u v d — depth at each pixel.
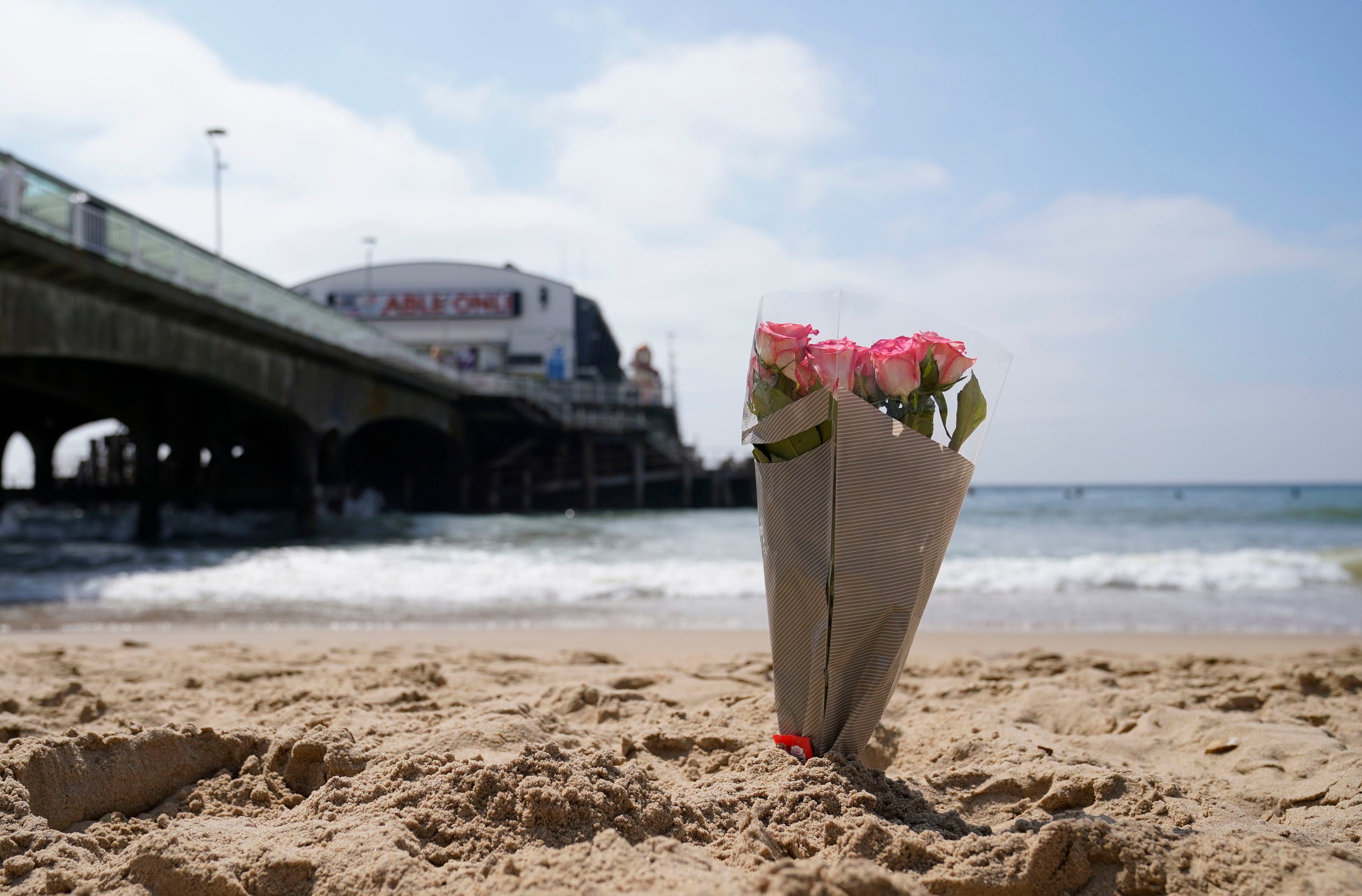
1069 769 2.08
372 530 21.05
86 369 17.16
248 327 15.45
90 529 21.09
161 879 1.49
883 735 2.66
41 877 1.54
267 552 14.38
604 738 2.61
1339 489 145.62
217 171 20.95
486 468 31.64
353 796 1.83
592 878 1.38
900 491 1.81
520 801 1.64
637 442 34.94
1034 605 7.82
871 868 1.31
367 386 22.33
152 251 13.08
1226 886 1.45
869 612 1.84
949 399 1.87
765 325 1.87
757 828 1.60
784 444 1.87
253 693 3.29
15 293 10.80
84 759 2.03
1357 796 2.00
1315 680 3.46
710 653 4.89
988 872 1.48
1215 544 16.98
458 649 4.88
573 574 10.01
